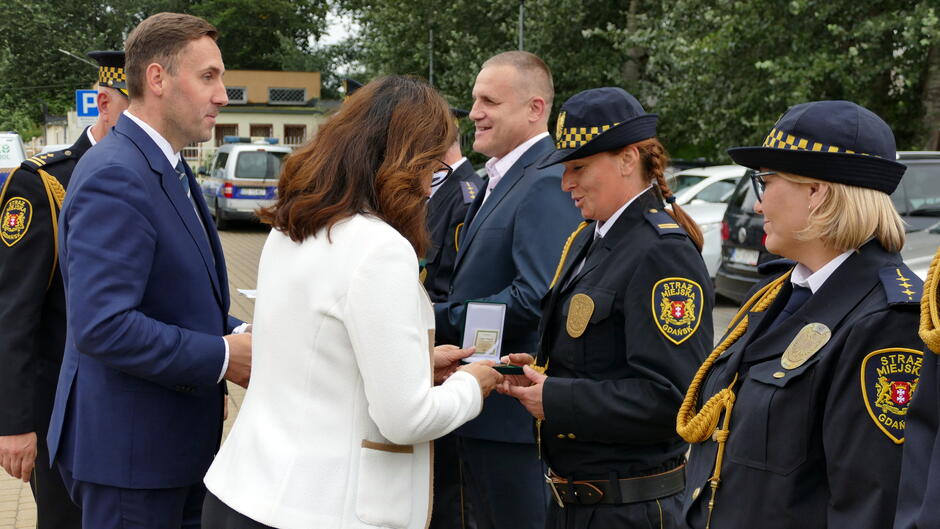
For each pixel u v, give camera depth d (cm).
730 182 1133
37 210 288
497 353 283
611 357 238
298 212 192
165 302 245
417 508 194
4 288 285
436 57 2159
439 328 319
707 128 1398
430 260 361
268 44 5053
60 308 299
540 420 254
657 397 225
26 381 284
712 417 181
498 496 315
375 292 181
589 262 248
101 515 248
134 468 245
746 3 1267
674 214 247
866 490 154
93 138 315
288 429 188
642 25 1770
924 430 136
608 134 237
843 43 1270
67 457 256
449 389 198
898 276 164
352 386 186
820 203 171
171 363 232
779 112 1294
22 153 1323
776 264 202
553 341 255
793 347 170
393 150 195
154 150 249
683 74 1482
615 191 243
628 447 242
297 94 3812
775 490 167
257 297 203
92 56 313
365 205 192
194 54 252
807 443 165
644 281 230
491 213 318
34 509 431
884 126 175
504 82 319
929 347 134
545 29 1869
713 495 178
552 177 307
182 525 276
